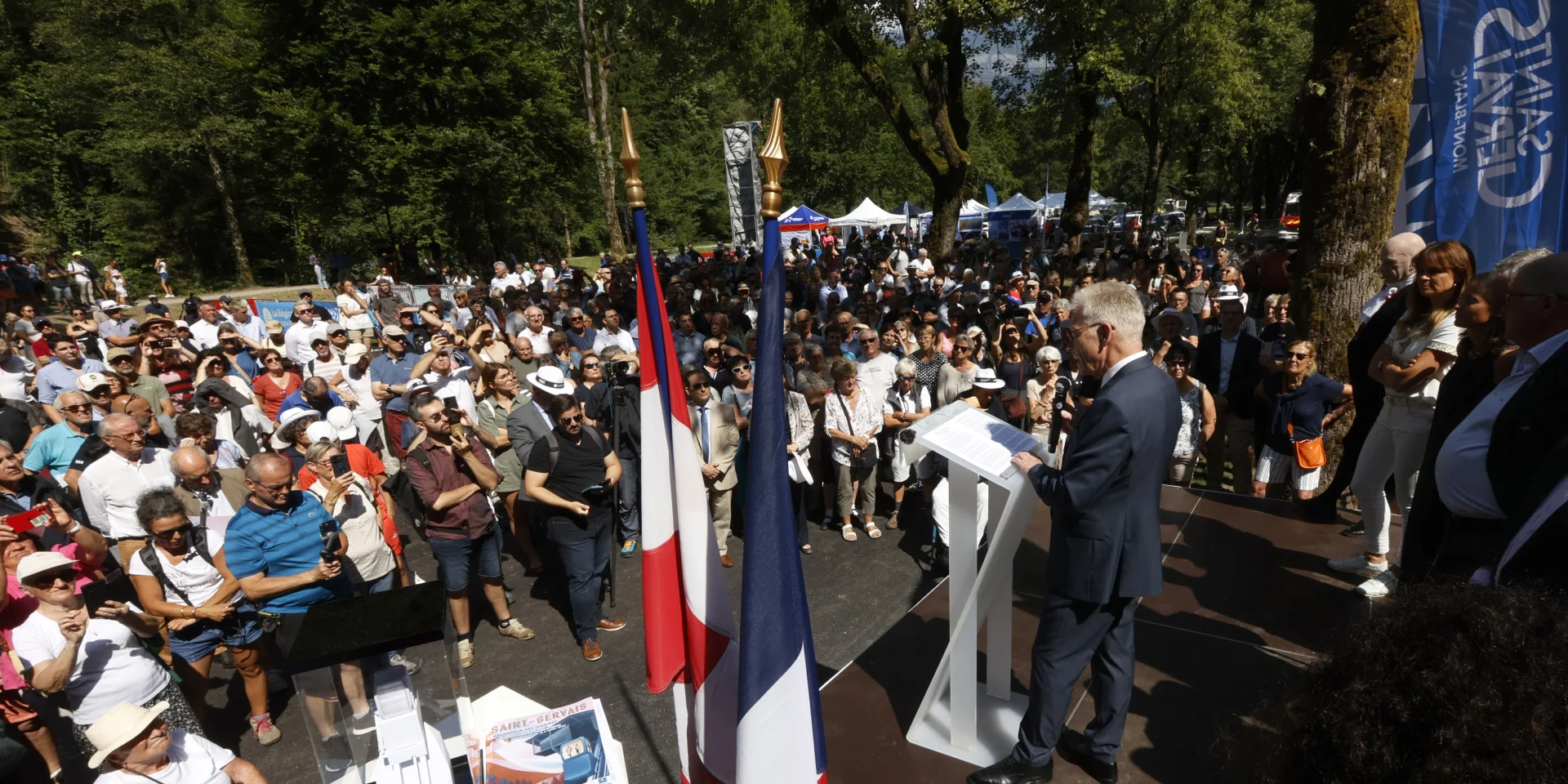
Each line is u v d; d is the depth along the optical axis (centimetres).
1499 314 277
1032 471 272
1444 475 259
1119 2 1586
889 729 333
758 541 177
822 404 645
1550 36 420
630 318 1248
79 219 3431
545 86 2773
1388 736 79
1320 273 568
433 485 485
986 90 2795
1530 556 170
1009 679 338
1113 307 257
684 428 205
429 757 254
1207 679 344
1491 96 443
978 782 291
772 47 1988
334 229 3231
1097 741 285
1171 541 469
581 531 493
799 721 183
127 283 3036
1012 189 5828
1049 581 276
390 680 261
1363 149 541
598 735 305
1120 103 2305
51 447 636
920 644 395
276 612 428
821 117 2233
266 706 450
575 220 4034
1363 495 407
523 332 1005
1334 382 509
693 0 1755
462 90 2545
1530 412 220
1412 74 540
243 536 420
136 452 527
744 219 1257
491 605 592
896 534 662
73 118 3400
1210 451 657
